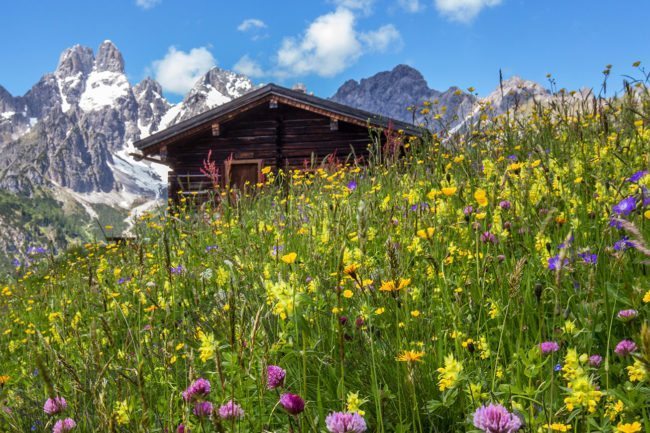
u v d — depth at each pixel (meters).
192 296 3.89
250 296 3.33
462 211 4.09
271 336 2.89
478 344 2.72
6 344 5.44
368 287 2.94
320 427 2.39
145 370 3.14
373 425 2.56
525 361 2.23
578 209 3.89
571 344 2.52
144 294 4.20
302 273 3.58
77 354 3.60
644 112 5.44
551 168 4.43
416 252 3.48
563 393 2.28
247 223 5.23
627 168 4.14
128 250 5.79
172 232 5.74
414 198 4.66
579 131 5.47
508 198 4.15
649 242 2.85
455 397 2.48
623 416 2.07
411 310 3.06
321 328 3.13
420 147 6.88
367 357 2.82
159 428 2.62
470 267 3.52
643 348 1.50
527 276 3.19
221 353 2.64
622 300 2.66
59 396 2.72
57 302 5.38
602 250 3.13
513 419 1.79
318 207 5.26
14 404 3.55
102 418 2.37
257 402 2.68
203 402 2.35
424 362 2.67
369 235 3.83
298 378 2.81
